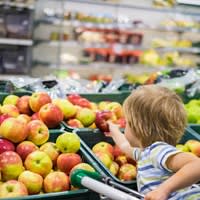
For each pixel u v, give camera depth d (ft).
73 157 5.01
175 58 20.45
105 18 19.03
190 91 8.57
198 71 9.11
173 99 4.80
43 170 4.78
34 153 4.86
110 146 5.82
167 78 9.04
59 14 17.81
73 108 6.42
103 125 6.07
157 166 4.37
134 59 19.85
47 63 18.04
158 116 4.65
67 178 4.71
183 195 4.30
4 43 17.17
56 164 5.13
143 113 4.72
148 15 21.80
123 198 3.54
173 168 4.19
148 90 4.90
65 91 7.82
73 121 6.31
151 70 19.95
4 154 4.72
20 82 7.72
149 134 4.68
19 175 4.66
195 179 3.88
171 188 3.81
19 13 17.30
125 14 21.29
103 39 19.12
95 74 20.11
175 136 4.74
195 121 7.36
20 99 6.42
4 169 4.59
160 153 4.32
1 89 8.21
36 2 17.43
